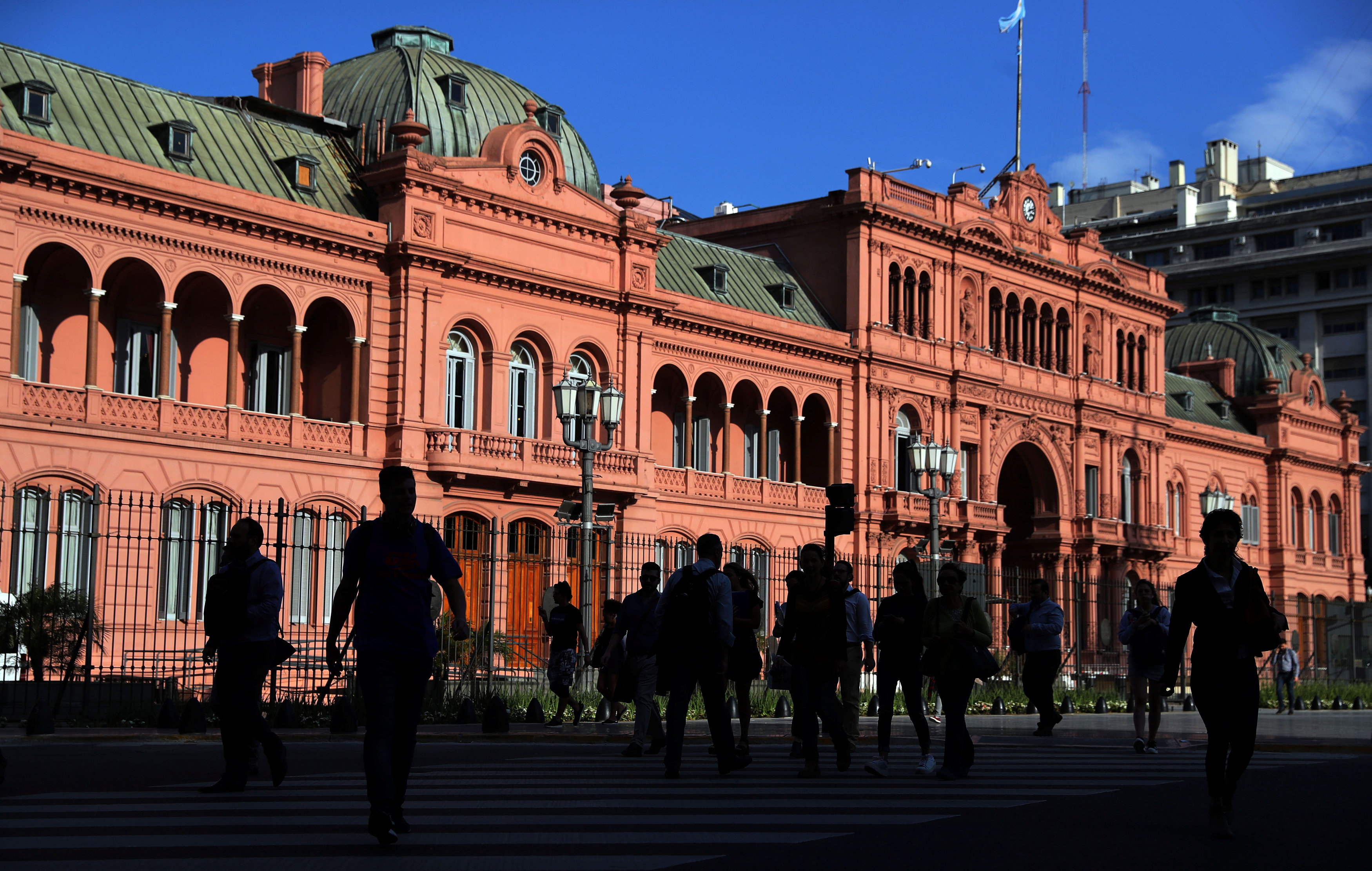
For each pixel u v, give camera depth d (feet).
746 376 176.45
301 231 134.00
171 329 128.47
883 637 54.80
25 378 122.62
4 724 81.05
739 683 61.62
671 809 41.98
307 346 144.36
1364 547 365.81
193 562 127.03
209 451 127.24
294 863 31.68
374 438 139.54
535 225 152.05
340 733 79.00
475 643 116.67
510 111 157.17
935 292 198.90
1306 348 374.02
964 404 199.82
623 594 156.35
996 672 53.52
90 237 121.19
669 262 177.78
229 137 139.54
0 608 93.09
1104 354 228.43
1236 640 39.14
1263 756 68.28
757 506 176.65
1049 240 219.82
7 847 33.65
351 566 37.19
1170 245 400.26
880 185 192.54
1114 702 134.72
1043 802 45.16
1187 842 36.94
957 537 196.24
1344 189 399.85
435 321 142.51
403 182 140.77
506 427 148.77
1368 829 39.88
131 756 61.26
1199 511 257.55
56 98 126.41
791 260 196.95
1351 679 190.39
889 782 51.47
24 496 115.44
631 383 160.04
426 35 164.55
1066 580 164.14
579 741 75.46
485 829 37.47
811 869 31.53
